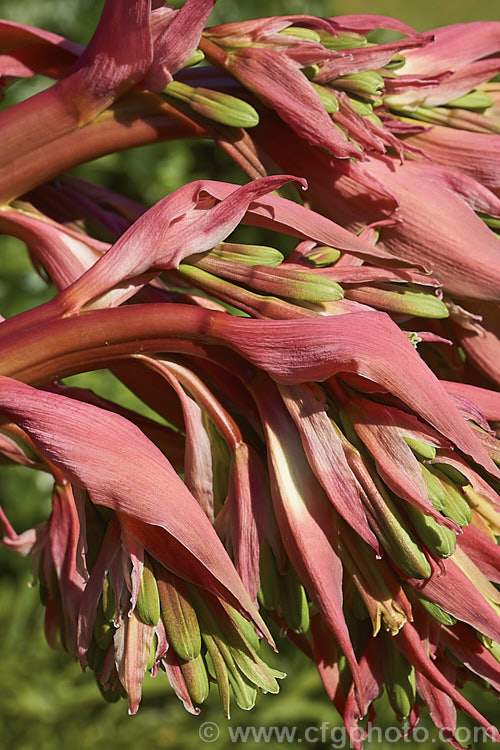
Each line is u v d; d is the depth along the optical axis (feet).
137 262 1.85
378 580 1.84
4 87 2.17
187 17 1.91
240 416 1.91
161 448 2.03
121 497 1.78
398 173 1.99
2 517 2.12
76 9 4.64
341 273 1.87
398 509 1.80
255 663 1.84
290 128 2.00
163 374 1.88
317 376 1.77
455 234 1.97
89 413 1.81
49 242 2.01
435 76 2.03
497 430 1.88
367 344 1.76
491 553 1.84
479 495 1.87
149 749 4.13
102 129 1.98
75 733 4.18
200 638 1.84
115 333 1.84
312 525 1.82
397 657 1.93
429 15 7.46
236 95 2.01
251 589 1.86
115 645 1.84
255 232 4.72
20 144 1.98
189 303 1.98
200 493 1.89
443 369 2.08
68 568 2.04
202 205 1.87
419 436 1.78
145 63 1.93
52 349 1.85
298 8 4.85
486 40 2.08
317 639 2.01
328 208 2.00
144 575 1.84
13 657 4.31
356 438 1.81
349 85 1.98
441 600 1.83
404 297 1.86
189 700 1.85
